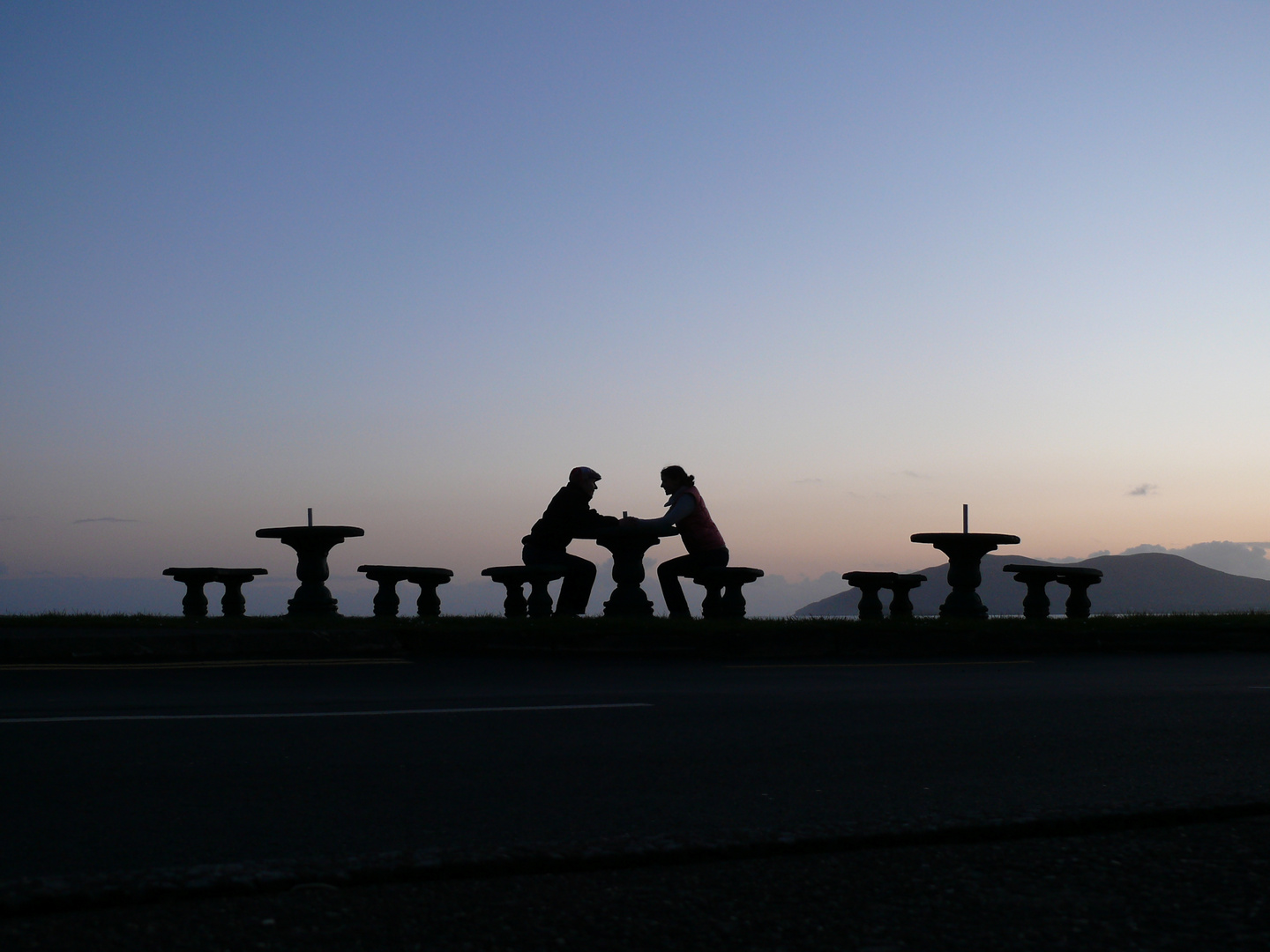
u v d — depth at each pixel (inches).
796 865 132.5
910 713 267.9
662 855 132.7
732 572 611.2
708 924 111.5
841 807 165.9
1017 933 109.3
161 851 140.6
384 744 218.4
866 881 126.3
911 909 116.6
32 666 386.6
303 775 188.1
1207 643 524.7
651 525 602.9
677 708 275.1
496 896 119.7
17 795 171.3
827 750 215.2
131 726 236.8
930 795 174.7
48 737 222.8
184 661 413.4
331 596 648.4
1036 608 659.4
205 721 245.4
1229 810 158.4
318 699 291.6
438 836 148.6
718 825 154.9
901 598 711.1
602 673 381.1
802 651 479.2
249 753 207.9
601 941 106.6
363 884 123.2
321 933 107.7
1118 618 562.3
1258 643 526.0
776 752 212.8
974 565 644.1
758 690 321.1
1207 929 110.5
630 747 216.8
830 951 104.5
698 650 470.3
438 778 186.1
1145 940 107.7
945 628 501.4
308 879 122.1
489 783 182.9
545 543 642.8
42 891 114.3
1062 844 143.0
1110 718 261.9
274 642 450.6
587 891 121.6
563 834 149.9
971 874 129.0
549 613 617.6
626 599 610.9
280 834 149.2
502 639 471.8
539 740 225.0
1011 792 177.5
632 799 171.6
